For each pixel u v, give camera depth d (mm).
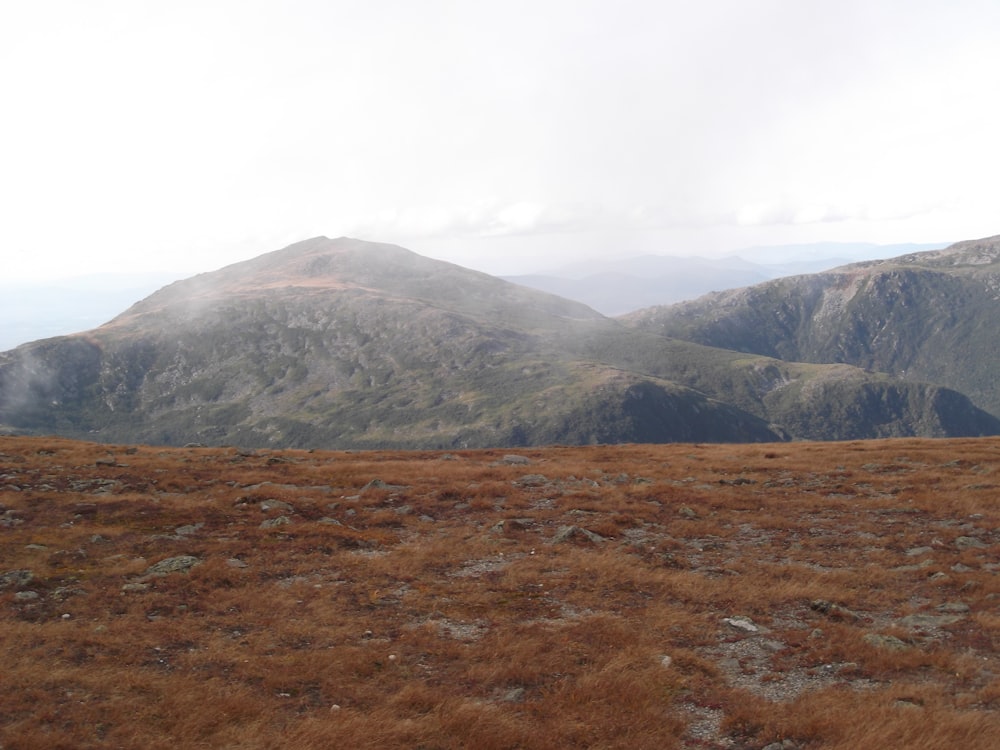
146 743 13258
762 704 14992
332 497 39000
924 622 19578
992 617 19328
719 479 44406
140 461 48625
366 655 17891
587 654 18109
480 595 23078
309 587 23656
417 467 50156
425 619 21000
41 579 22938
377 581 24531
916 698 14828
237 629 19891
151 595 21922
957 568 24031
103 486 38594
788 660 17625
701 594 22797
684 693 15914
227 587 23438
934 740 12797
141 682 15883
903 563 25672
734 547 28938
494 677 16766
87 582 23016
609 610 21750
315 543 28812
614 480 45281
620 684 16125
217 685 15977
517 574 25203
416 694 15602
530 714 14867
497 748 13375
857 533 30234
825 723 13805
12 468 42250
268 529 30688
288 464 51531
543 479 44688
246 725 14141
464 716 14461
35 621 19750
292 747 13250
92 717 14141
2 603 20781
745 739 13773
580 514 34594
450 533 31641
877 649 17516
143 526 30516
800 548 28344
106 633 18797
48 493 35812
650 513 35031
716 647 18797
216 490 39094
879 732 13273
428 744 13578
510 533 31281
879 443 63000
